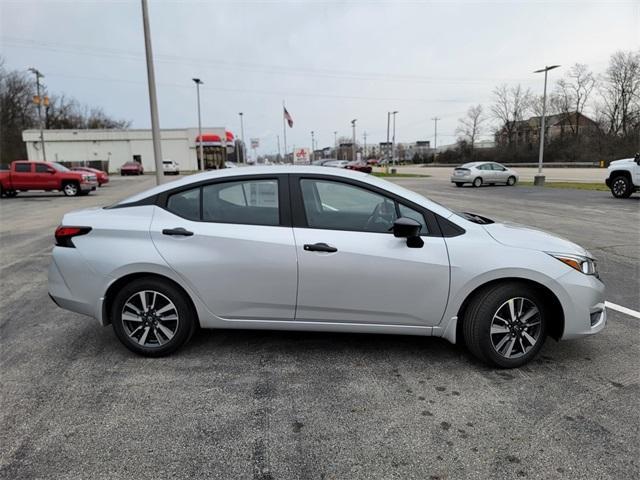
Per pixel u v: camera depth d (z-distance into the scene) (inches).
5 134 2290.8
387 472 86.8
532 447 94.0
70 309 135.7
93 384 120.6
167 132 2346.2
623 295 196.5
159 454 92.1
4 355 138.8
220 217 131.2
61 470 87.3
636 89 2337.6
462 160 3161.9
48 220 490.6
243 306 130.3
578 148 2429.9
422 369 128.7
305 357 136.6
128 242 130.3
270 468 88.0
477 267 123.0
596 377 123.9
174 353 138.5
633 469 87.0
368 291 125.5
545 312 128.3
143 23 576.7
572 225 388.5
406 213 128.8
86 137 2299.5
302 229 127.6
